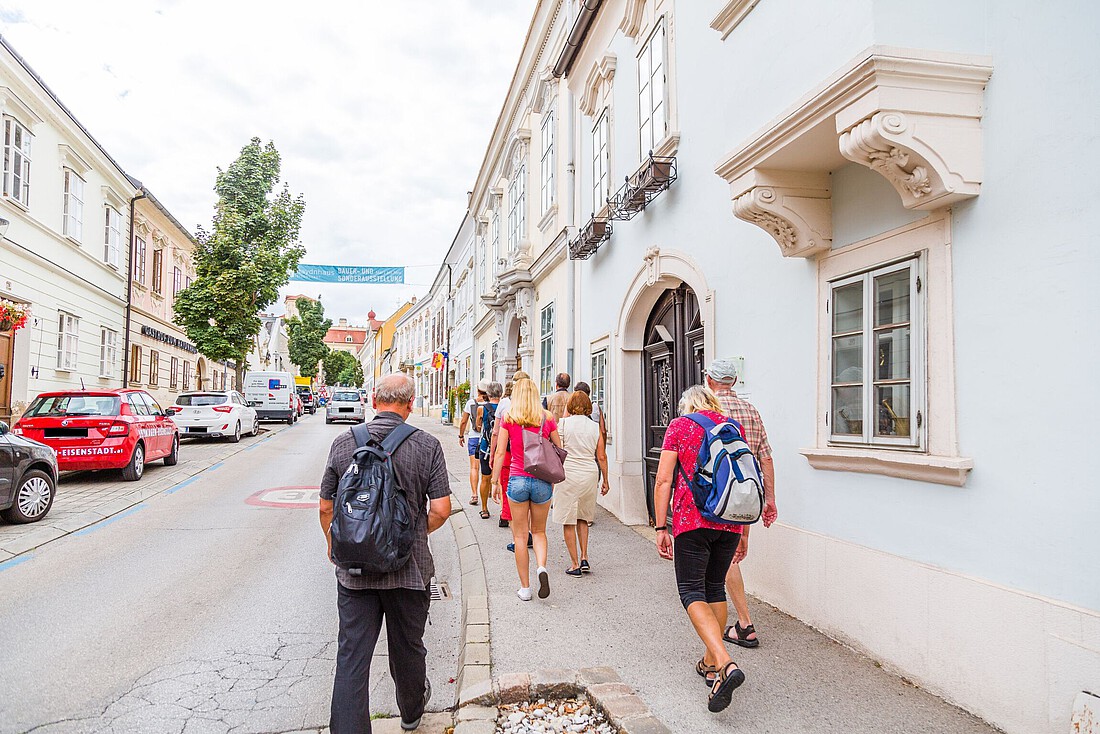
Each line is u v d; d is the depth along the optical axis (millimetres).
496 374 20844
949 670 3596
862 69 3422
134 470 11820
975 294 3490
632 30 8625
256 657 4562
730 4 5094
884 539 4117
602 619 5129
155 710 3797
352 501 3148
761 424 4605
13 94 14812
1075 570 2957
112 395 11859
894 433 4039
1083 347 2938
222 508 9961
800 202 4586
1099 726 2752
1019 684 3180
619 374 9156
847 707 3631
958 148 3451
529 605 5465
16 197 15211
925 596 3752
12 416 15078
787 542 5117
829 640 4562
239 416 21000
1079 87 2992
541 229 14328
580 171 11359
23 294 15469
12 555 7062
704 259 6574
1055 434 3051
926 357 3771
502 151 19734
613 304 9562
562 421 6711
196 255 23828
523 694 3869
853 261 4402
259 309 24562
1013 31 3330
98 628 5031
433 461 3525
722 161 4832
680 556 3887
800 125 4027
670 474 3980
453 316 34594
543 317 14547
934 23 3543
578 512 6531
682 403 4273
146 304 24953
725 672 3436
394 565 3170
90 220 19438
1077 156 2986
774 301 5324
